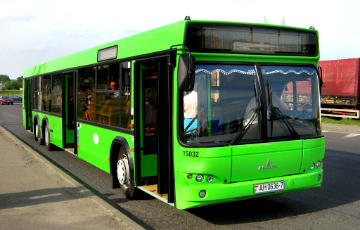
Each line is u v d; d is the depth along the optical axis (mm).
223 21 5637
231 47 5676
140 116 6785
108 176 9484
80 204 6398
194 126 5453
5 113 37344
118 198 7504
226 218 6250
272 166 5754
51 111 12547
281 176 5887
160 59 6082
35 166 9453
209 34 5551
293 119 6004
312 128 6219
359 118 24750
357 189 8148
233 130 5535
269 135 5754
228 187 5418
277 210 6684
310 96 6266
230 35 5672
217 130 5477
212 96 5512
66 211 6039
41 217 5762
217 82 5555
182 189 5504
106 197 7574
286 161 5867
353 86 24141
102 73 8414
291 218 6230
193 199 5371
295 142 5922
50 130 12711
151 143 6926
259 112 5695
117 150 7910
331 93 25641
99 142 8586
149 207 6902
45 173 8688
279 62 6016
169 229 5734
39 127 14367
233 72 5656
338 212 6551
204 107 5469
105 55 8242
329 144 15211
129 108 7016
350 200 7301
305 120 6141
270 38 5953
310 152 6086
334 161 11406
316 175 6152
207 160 5348
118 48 7586
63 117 11203
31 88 15664
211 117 5477
